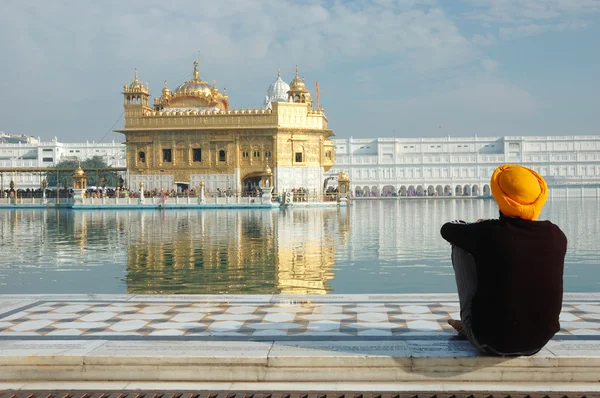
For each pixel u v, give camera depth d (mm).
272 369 5566
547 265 5184
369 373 5520
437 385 5371
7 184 107562
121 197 58625
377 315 7723
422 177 120562
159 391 5324
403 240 21516
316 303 8617
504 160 119875
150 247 19250
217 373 5586
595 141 119625
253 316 7758
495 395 5125
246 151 61750
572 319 7277
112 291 11375
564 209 51000
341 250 18250
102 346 6082
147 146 63125
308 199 59969
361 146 124562
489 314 5258
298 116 61719
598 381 5363
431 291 11188
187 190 62312
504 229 5203
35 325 7301
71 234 24938
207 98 65938
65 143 122750
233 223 31844
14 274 13695
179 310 8195
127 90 62562
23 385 5531
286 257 16438
